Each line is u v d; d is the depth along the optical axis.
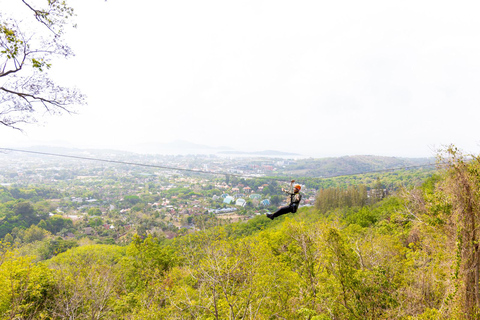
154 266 25.45
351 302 11.50
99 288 17.17
